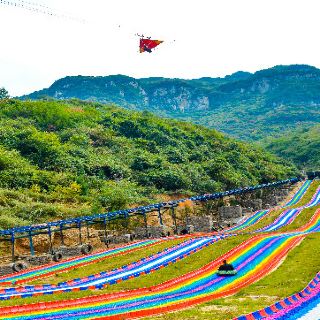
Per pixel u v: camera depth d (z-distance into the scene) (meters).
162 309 28.95
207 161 129.25
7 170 88.88
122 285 38.50
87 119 140.75
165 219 87.00
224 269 40.25
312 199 102.62
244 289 34.84
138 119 146.25
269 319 25.56
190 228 74.12
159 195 99.75
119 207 85.56
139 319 27.16
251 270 41.59
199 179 111.12
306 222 72.56
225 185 115.00
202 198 84.44
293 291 32.22
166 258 49.53
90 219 64.38
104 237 68.94
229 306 29.22
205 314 27.25
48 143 105.00
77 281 41.34
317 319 25.86
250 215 87.06
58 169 97.69
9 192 79.56
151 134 136.62
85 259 53.50
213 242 57.50
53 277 44.56
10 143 103.75
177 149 130.38
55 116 132.25
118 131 136.75
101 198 86.62
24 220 70.75
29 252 63.81
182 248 54.66
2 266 49.41
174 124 161.00
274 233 63.03
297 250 48.69
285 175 145.38
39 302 31.58
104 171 104.75
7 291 37.50
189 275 41.28
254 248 50.88
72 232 69.31
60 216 74.88
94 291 36.34
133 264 47.75
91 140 122.19
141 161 113.19
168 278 40.59
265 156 162.75
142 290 36.03
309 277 36.44
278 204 103.06
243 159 141.12
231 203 104.31
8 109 130.88
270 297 31.33
